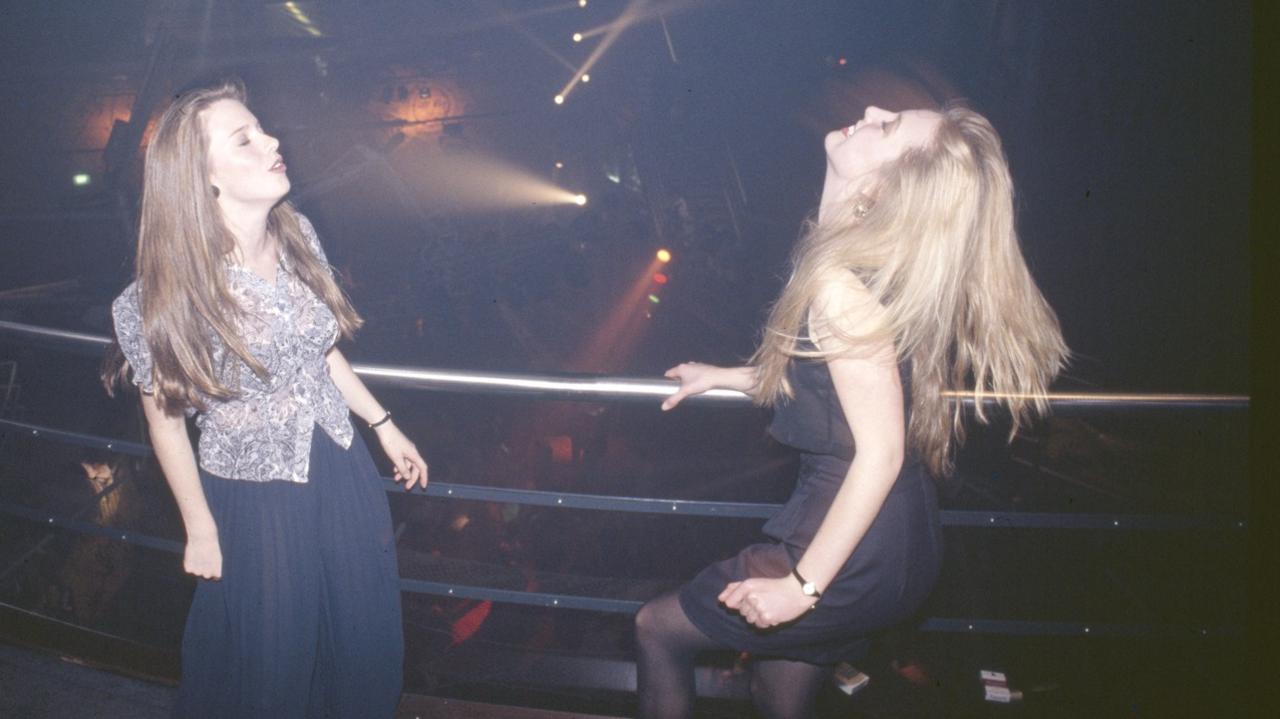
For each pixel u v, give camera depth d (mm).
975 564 5758
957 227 1294
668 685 1682
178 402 1563
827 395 1420
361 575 1867
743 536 7680
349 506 1832
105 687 2295
